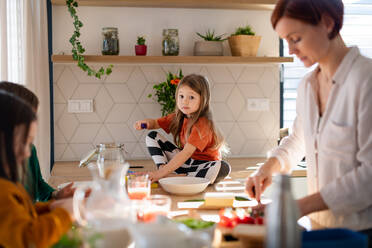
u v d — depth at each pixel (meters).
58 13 2.59
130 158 2.73
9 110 0.91
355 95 1.15
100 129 2.69
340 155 1.19
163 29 2.60
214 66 2.78
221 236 0.93
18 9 1.73
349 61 1.19
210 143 2.02
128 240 0.88
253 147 2.85
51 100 2.62
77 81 2.65
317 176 1.29
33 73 1.96
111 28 2.50
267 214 0.76
